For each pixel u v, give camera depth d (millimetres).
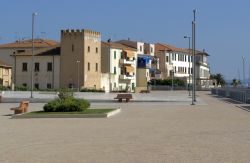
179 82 129875
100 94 76750
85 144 16688
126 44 127562
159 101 55219
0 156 14117
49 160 13367
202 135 19406
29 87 92750
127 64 118688
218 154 14242
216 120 27234
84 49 99750
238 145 16234
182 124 24594
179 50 148375
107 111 32562
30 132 20922
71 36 100375
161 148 15562
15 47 112875
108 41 117750
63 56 100875
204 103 50656
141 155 14141
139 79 124812
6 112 35812
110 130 21594
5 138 18625
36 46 113312
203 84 148875
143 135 19484
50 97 61688
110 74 110500
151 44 135750
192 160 13195
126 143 16891
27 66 103500
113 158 13625
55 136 19250
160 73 134875
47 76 101750
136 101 54719
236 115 31609
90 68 101875
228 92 70938
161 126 23484
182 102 53312
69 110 32250
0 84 92625
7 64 103125
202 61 161875
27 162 13055
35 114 30516
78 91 90938
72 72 100188
